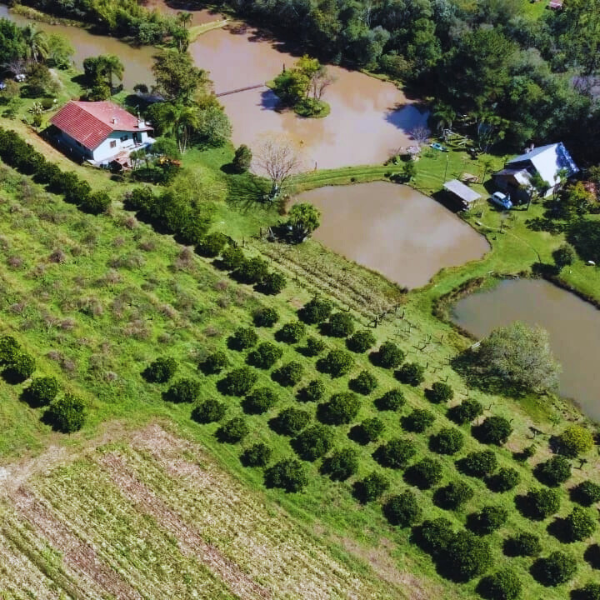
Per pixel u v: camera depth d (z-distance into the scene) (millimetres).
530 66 91125
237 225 69750
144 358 53375
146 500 44938
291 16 110812
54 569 40719
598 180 78250
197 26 112188
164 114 75875
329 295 62781
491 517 45156
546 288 67312
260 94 96188
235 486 46438
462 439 50438
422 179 80562
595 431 53594
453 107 95125
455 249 70562
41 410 49250
